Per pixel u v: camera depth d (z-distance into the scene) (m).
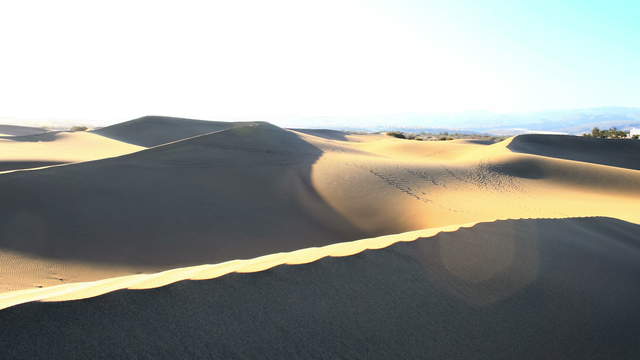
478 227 5.91
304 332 2.66
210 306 2.75
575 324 3.52
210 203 15.26
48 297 2.67
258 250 11.48
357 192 18.03
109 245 10.41
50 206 12.52
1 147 33.16
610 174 26.11
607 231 8.12
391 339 2.77
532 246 5.43
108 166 18.31
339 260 3.79
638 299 4.34
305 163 24.16
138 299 2.71
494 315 3.37
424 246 4.57
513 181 23.62
